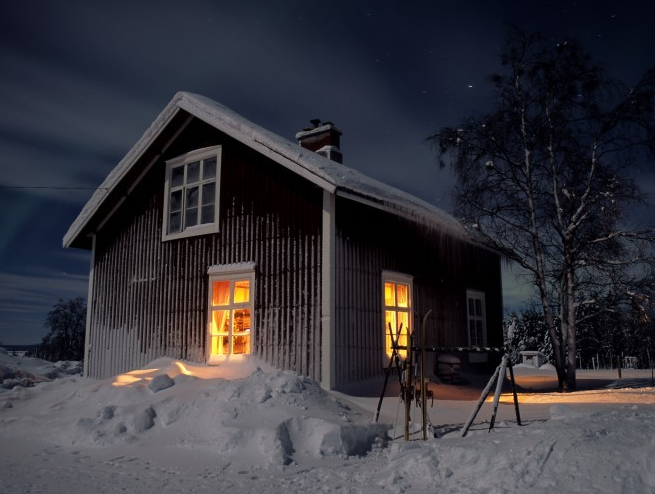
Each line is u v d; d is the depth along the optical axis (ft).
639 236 47.26
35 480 20.31
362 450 24.66
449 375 48.62
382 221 43.88
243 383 28.63
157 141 47.83
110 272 50.39
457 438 22.91
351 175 41.47
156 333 45.83
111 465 22.74
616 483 15.15
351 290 38.81
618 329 50.88
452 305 52.95
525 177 51.85
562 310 50.85
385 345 41.47
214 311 42.91
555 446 17.57
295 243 39.29
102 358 48.83
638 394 38.37
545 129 51.03
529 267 51.06
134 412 28.12
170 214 47.70
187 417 27.32
